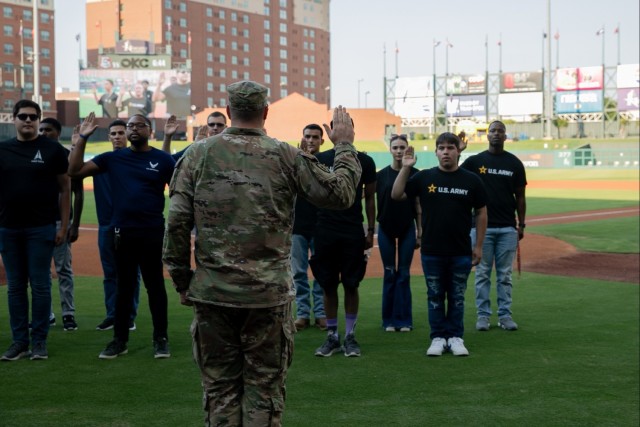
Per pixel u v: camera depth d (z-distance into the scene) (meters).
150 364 6.42
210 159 3.66
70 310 7.93
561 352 7.02
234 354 3.74
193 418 4.99
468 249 6.96
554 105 96.44
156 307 6.67
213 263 3.62
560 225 20.89
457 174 6.97
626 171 56.66
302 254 8.29
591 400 5.51
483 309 8.15
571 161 61.91
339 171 3.90
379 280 11.91
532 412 5.22
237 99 3.71
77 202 7.84
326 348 6.88
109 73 87.06
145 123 6.60
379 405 5.35
